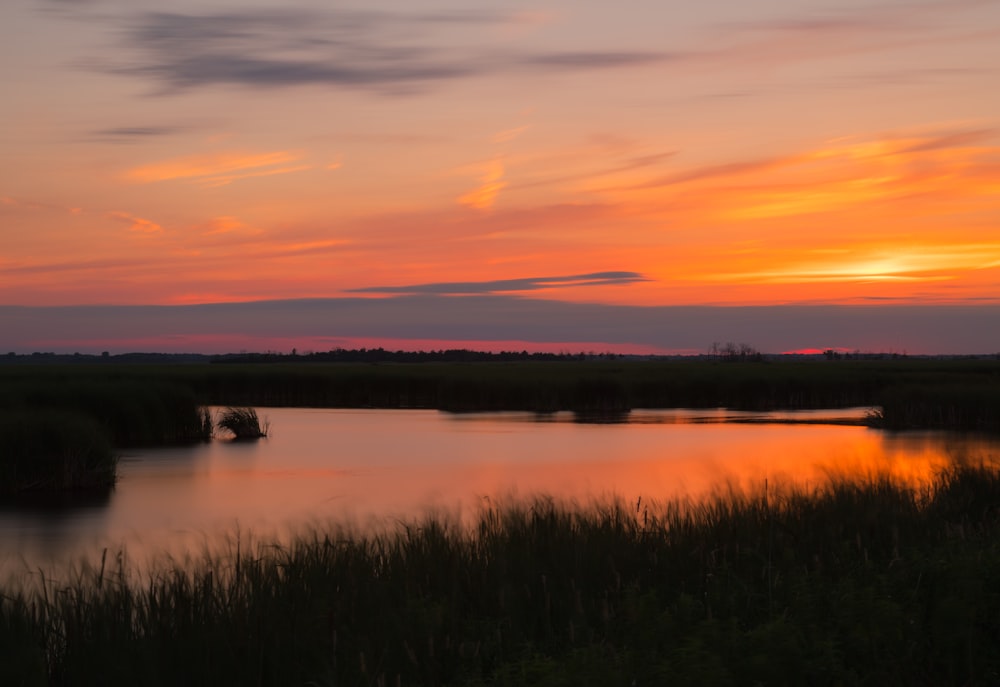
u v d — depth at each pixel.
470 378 57.84
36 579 11.91
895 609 7.21
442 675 7.38
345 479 24.56
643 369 95.56
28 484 22.69
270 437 36.19
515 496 20.22
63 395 33.66
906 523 11.66
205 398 55.53
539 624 8.49
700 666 6.21
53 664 8.07
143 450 31.83
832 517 11.82
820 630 7.12
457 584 9.20
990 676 6.71
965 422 40.50
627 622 7.91
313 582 9.27
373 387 59.25
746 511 12.27
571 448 31.95
